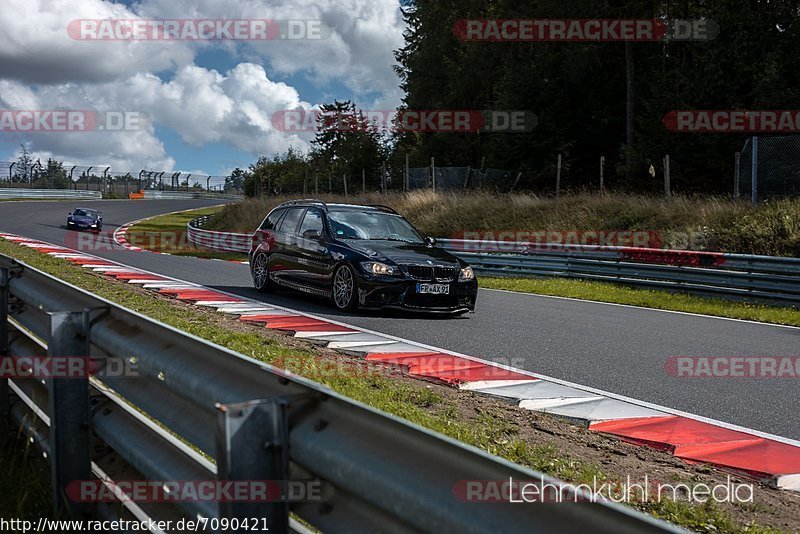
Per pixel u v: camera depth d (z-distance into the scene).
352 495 1.55
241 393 1.93
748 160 16.61
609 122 30.53
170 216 47.06
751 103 24.27
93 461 2.82
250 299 9.95
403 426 1.44
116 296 9.15
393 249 8.95
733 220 14.98
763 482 3.53
